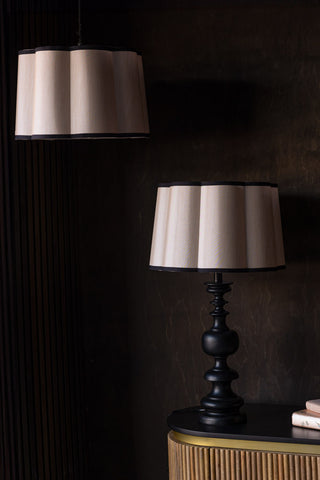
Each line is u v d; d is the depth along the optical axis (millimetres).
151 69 2820
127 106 2334
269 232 2365
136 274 2873
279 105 2719
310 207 2703
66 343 2773
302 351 2725
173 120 2816
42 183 2629
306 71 2691
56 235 2721
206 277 2811
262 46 2727
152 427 2879
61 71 2271
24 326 2480
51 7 2736
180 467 2389
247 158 2754
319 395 2709
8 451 2357
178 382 2848
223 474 2328
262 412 2602
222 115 2773
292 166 2713
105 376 2916
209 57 2775
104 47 2291
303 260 2717
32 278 2539
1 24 2365
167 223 2400
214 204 2318
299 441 2260
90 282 2914
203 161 2795
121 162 2871
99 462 2932
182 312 2836
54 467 2650
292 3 2695
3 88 2377
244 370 2777
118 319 2896
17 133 2346
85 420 2922
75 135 2268
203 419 2451
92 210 2904
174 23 2799
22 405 2455
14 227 2428
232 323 2785
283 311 2738
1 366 2332
